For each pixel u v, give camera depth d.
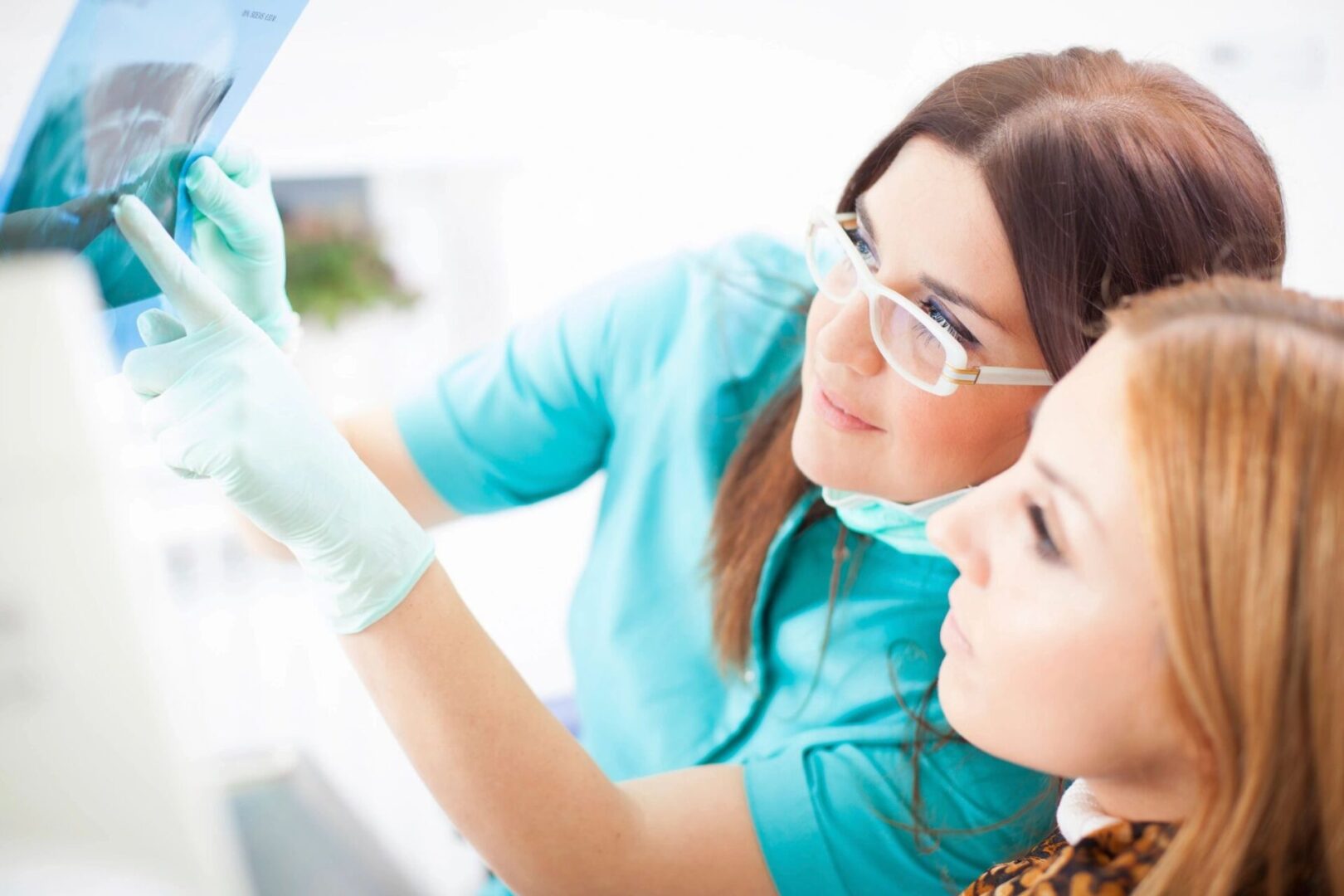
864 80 1.87
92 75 0.67
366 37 1.65
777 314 1.22
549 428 1.24
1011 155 0.80
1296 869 0.57
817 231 0.96
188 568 1.65
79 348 0.49
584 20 1.74
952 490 0.93
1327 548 0.52
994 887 0.73
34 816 0.48
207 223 0.91
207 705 1.56
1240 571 0.54
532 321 1.27
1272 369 0.55
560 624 2.01
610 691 1.22
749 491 1.13
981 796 0.94
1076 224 0.79
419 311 2.05
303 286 1.97
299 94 1.65
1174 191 0.82
